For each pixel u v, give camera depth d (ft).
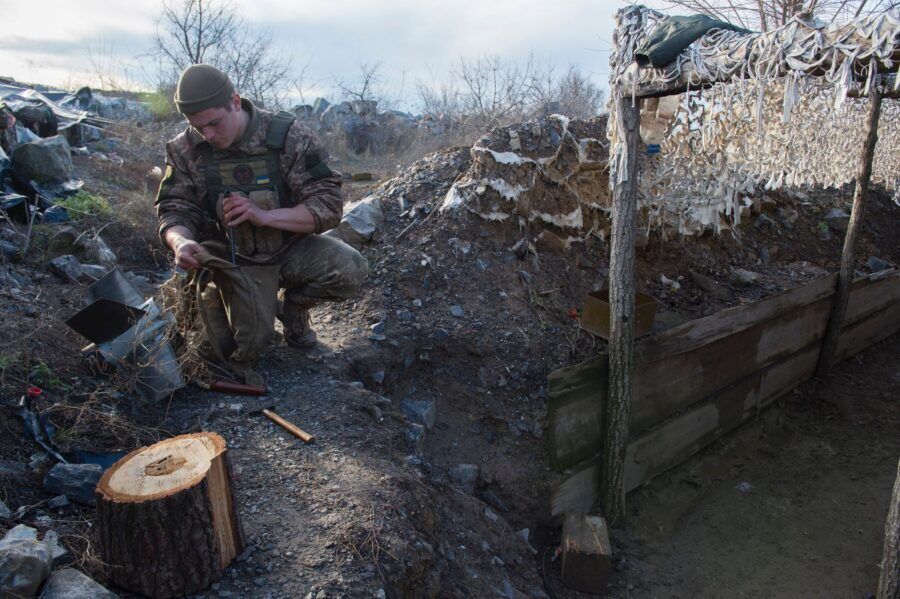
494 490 12.71
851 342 21.47
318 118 40.16
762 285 19.33
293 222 9.65
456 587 8.59
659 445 15.21
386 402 11.37
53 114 20.95
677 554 13.56
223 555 6.63
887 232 24.23
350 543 7.25
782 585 12.80
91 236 14.84
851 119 16.25
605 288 16.56
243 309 9.80
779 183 13.02
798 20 8.57
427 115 40.60
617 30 11.50
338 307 14.34
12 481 7.29
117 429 8.66
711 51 9.75
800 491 15.84
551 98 33.76
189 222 9.86
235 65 35.42
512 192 16.12
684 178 14.53
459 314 14.43
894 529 9.56
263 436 9.25
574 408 13.35
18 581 5.57
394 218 16.44
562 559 12.10
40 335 10.03
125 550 6.07
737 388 17.20
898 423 18.44
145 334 9.52
